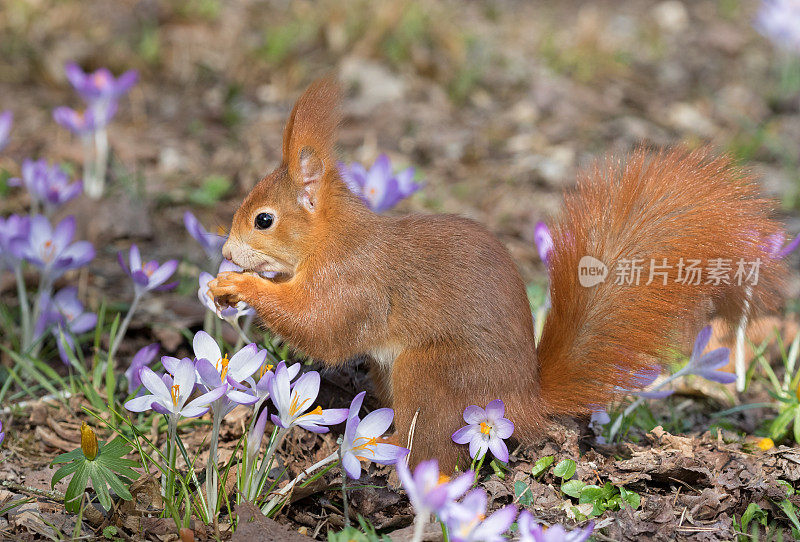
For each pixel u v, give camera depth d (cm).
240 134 1218
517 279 592
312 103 591
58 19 1424
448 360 564
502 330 570
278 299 573
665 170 610
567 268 598
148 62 1356
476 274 575
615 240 593
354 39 1476
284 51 1412
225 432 629
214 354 528
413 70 1420
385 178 772
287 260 588
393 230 588
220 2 1585
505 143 1262
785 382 741
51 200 822
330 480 581
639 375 606
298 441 616
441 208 1080
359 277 571
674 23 1783
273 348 683
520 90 1424
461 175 1176
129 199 1000
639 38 1681
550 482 587
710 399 749
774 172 1228
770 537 534
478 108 1358
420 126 1280
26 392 700
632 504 559
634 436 656
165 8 1492
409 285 571
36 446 638
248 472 531
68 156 1098
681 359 682
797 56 1541
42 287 736
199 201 1018
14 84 1288
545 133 1293
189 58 1390
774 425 656
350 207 584
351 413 513
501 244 602
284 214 579
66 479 591
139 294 694
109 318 802
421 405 563
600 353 589
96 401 655
